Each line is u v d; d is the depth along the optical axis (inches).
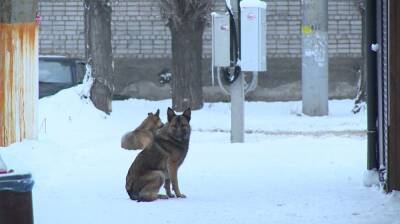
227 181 890.7
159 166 780.6
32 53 1082.1
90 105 1614.2
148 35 2258.9
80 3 2278.5
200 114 1839.3
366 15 822.5
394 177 761.0
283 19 2253.9
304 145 1210.6
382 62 798.5
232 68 1275.8
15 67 1075.9
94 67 1681.8
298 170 960.9
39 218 692.7
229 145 1218.0
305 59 1802.4
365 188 818.8
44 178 917.8
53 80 1685.5
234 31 1267.2
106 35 1696.6
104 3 1689.2
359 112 1877.5
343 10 2237.9
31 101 1082.1
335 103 2142.0
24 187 493.7
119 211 722.8
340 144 1221.1
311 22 1781.5
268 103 2174.0
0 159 503.5
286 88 2245.3
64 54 2287.2
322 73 1797.5
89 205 755.4
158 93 2245.3
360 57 2231.8
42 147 1048.2
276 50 2258.9
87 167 1008.2
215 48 1273.4
